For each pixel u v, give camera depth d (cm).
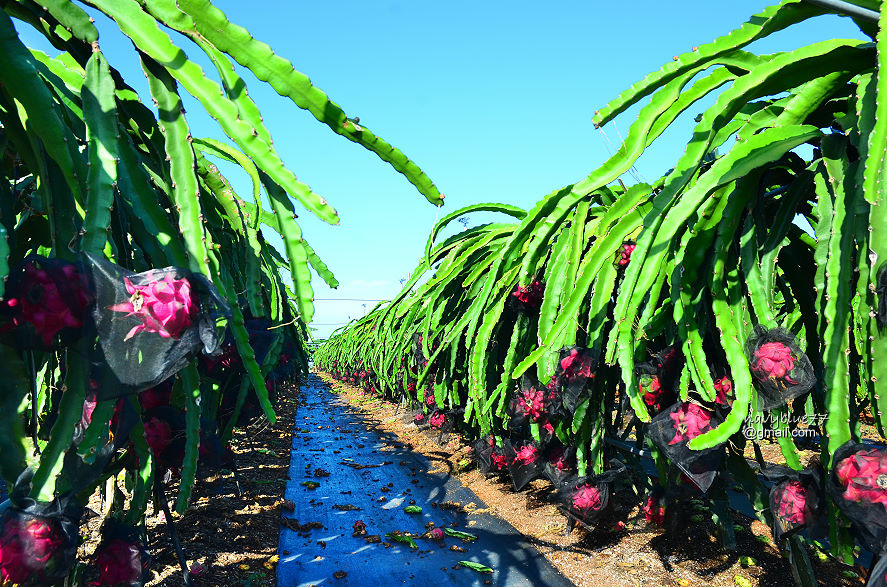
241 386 232
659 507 284
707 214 171
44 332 88
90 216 95
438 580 284
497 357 401
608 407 309
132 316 93
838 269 136
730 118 157
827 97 154
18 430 95
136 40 104
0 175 99
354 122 116
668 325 219
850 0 141
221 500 390
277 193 137
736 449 200
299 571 292
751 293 165
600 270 201
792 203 168
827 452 141
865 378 145
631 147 173
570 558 302
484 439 446
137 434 141
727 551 294
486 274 395
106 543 133
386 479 498
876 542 116
